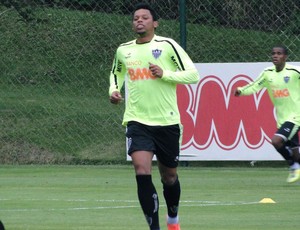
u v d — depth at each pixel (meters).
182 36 48.62
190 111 46.66
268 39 57.53
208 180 41.69
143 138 23.27
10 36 60.34
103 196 35.03
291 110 40.25
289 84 40.31
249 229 25.50
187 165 48.22
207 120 46.66
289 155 39.62
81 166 49.28
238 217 28.41
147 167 22.84
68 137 52.28
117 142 51.72
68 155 50.84
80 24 61.59
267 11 57.16
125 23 60.09
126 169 47.59
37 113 54.62
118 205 31.91
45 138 52.31
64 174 44.88
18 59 59.69
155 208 22.67
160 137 23.50
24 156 50.94
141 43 24.05
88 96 56.94
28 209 30.69
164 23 57.38
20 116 54.41
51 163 50.53
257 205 31.73
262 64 46.19
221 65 46.38
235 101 46.38
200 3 57.38
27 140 52.16
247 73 46.25
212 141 46.66
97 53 59.97
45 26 60.44
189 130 46.78
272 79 40.66
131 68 23.77
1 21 60.50
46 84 58.25
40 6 58.78
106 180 41.81
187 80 23.47
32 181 41.31
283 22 57.00
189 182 40.72
